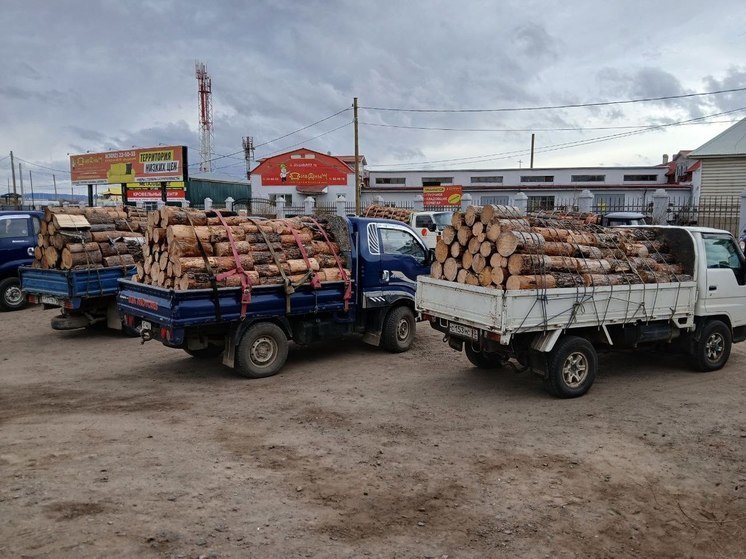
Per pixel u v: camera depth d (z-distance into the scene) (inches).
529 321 239.6
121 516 142.6
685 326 288.2
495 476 177.2
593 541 142.0
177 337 264.7
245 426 218.1
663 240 302.8
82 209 423.2
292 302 297.4
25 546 126.8
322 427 218.4
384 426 220.7
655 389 272.7
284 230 308.5
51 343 378.9
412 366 316.2
